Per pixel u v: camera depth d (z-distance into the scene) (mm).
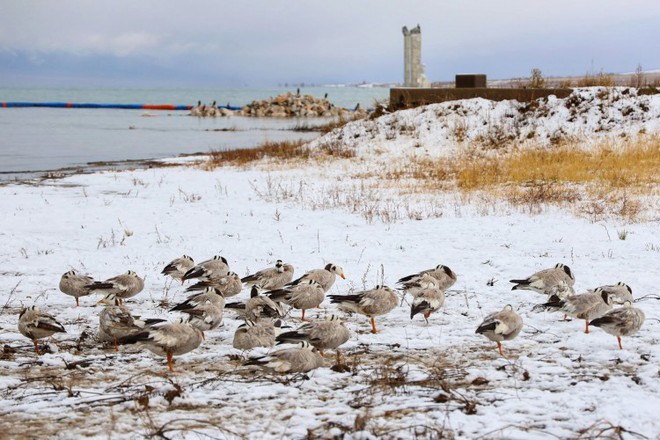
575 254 15367
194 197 25656
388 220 19984
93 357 9219
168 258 16172
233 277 12055
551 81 39469
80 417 7082
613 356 8844
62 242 18078
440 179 27594
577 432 6512
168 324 8617
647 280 12828
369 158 34656
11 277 14398
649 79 39344
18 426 6852
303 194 25641
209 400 7508
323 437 6504
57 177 32844
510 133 34250
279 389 7816
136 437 6527
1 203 24484
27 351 9578
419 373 8320
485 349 9383
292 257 16016
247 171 33531
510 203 21641
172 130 72250
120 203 24547
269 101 114250
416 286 11203
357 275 14133
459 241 17250
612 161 27656
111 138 61406
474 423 6754
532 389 7715
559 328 10344
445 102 38219
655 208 19828
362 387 7867
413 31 90438
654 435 6391
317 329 8820
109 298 10328
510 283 13195
